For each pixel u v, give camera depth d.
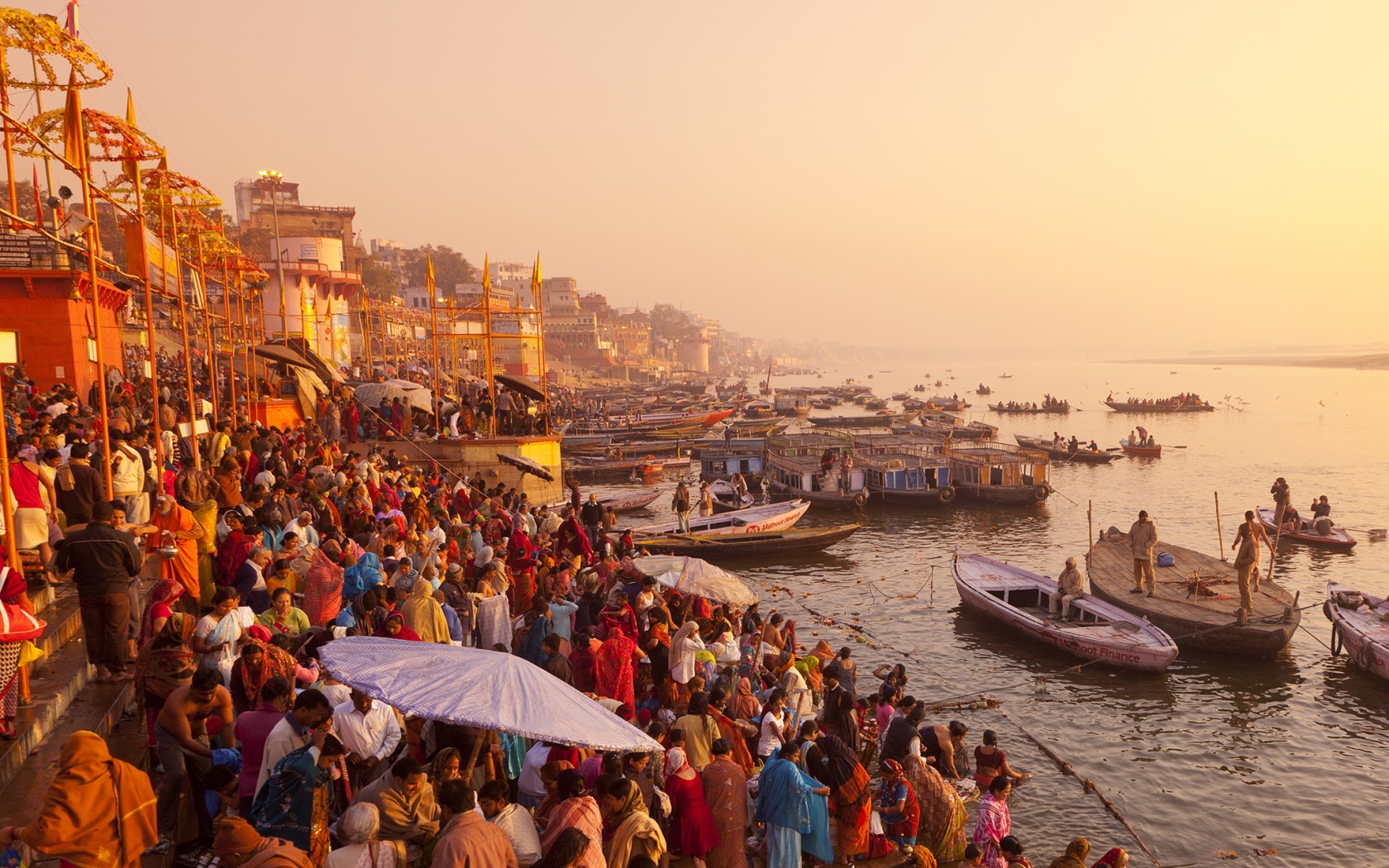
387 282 130.50
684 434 94.62
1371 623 26.86
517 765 11.36
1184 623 27.91
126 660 10.61
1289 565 40.59
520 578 18.95
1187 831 17.88
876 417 111.19
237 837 6.72
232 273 40.91
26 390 21.30
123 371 32.75
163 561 12.45
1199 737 22.16
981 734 22.23
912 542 46.38
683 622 18.05
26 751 8.71
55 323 25.28
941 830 13.64
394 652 8.05
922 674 26.47
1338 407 142.38
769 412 123.50
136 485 13.80
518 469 38.59
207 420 26.05
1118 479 66.75
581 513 29.28
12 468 11.36
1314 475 67.12
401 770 7.66
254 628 10.38
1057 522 51.75
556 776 9.59
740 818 11.05
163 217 23.98
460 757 8.86
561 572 18.28
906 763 13.95
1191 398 130.62
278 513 15.63
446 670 7.83
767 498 60.00
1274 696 24.67
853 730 14.05
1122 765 20.62
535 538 24.44
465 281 183.38
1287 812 18.64
